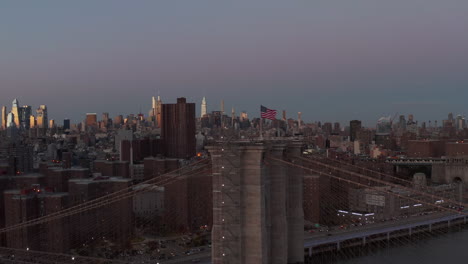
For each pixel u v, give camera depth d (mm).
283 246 186875
